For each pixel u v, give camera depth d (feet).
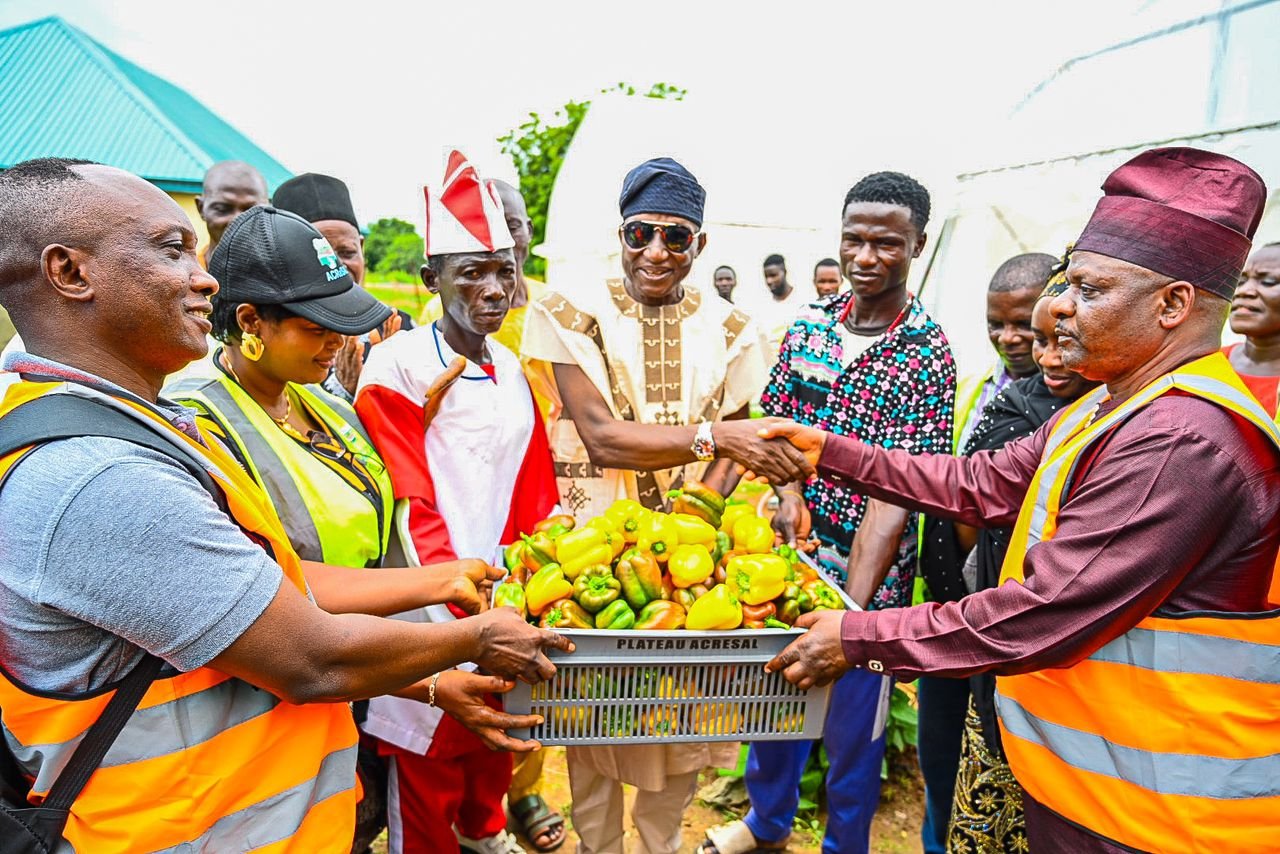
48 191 4.91
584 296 11.23
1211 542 6.36
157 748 5.20
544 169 59.82
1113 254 6.73
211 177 15.88
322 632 5.51
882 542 10.64
